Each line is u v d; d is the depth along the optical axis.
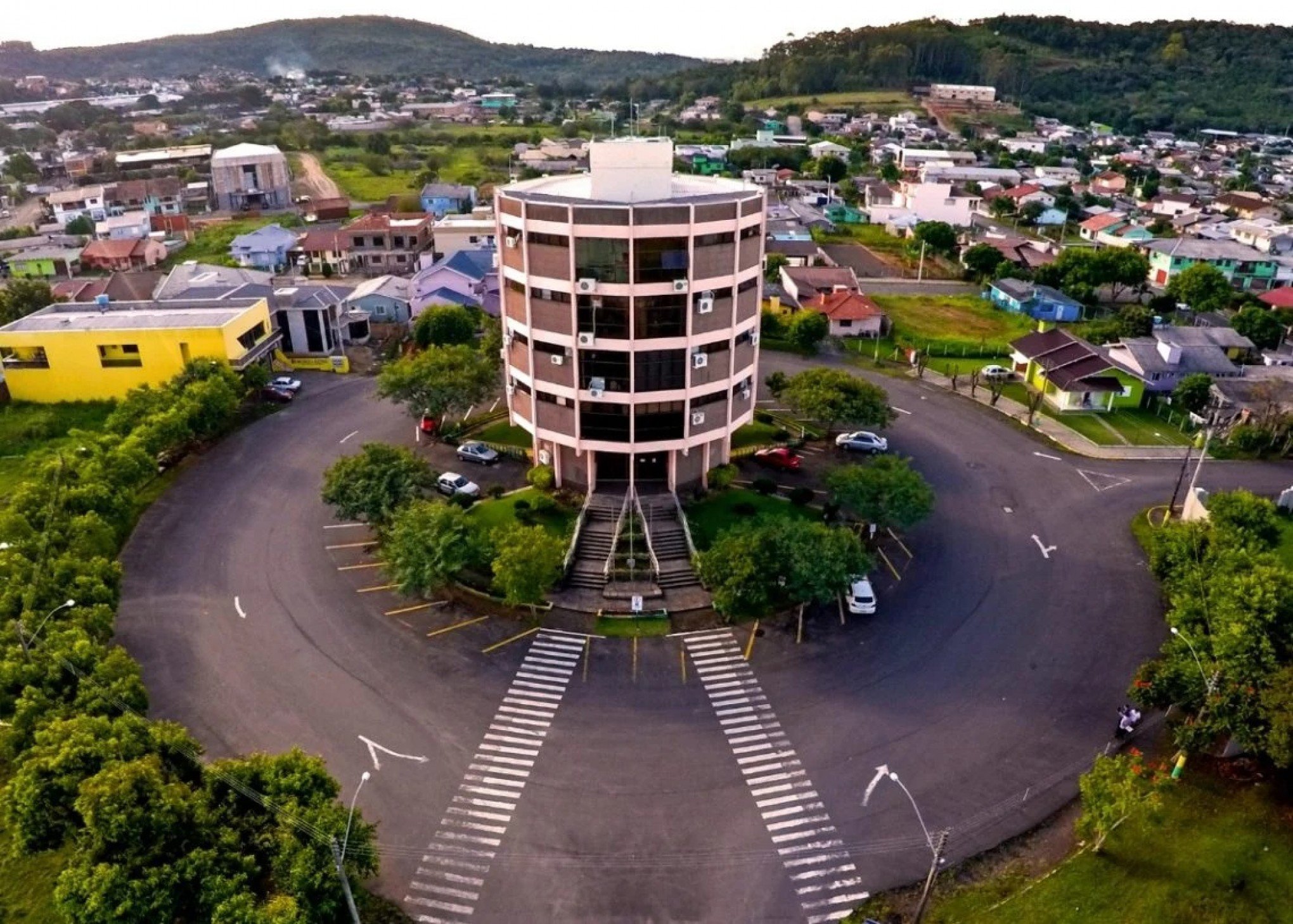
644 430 61.31
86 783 31.97
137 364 84.25
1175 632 43.16
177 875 30.23
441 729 44.22
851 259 157.12
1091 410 88.06
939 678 48.75
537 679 48.09
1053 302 120.44
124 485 60.03
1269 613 42.22
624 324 58.00
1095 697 47.41
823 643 51.56
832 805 40.00
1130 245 151.88
